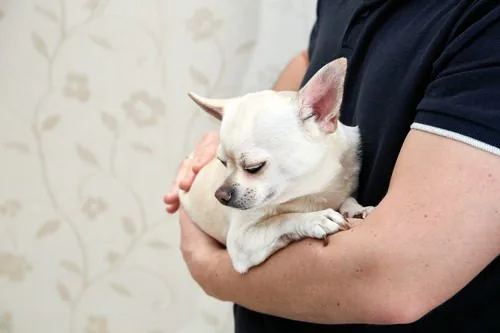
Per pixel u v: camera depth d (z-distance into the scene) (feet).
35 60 4.62
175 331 5.13
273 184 2.34
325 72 2.32
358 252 1.88
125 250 4.99
